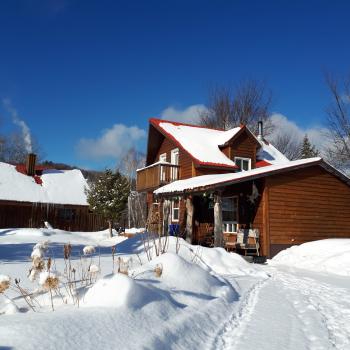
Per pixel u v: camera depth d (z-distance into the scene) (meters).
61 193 32.22
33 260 4.66
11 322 3.10
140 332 3.56
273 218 15.55
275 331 4.79
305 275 11.02
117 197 27.19
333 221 17.00
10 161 53.25
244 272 10.15
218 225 14.53
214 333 4.45
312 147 46.53
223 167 20.92
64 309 4.00
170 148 24.08
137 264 8.82
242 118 39.94
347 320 5.64
